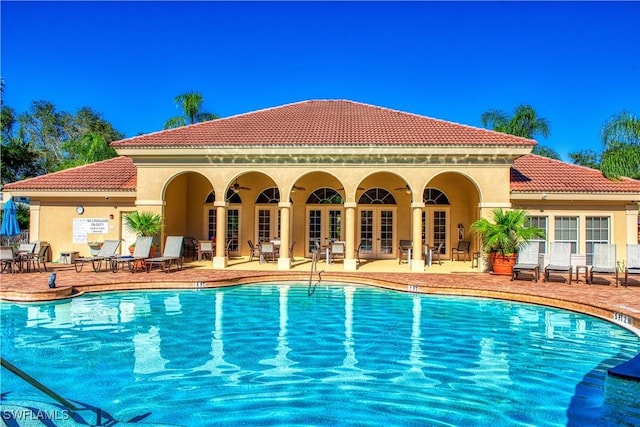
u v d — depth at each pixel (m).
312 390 6.77
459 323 11.07
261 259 21.16
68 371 7.50
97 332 10.03
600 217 20.41
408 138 19.92
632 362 7.85
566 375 7.44
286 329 10.45
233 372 7.53
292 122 23.20
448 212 23.95
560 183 20.64
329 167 19.67
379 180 24.27
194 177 24.83
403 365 7.95
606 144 24.92
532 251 17.17
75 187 21.78
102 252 18.86
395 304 13.39
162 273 17.61
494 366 7.90
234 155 19.75
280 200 19.75
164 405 6.20
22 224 35.53
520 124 37.62
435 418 5.83
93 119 55.94
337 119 23.72
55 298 13.39
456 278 16.81
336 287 16.47
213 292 15.26
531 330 10.41
